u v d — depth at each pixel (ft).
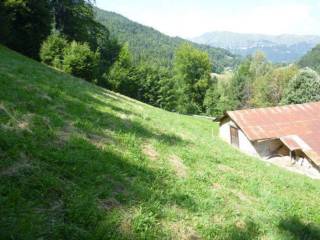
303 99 238.68
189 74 314.35
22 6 153.17
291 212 32.71
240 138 122.62
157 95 301.02
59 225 18.20
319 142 110.11
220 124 134.10
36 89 42.96
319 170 102.22
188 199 27.14
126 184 25.71
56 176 22.72
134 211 22.53
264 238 25.58
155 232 21.20
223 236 23.67
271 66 377.91
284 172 64.28
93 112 43.32
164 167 32.78
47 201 20.12
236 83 322.34
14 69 56.44
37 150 24.80
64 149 26.81
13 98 34.47
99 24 235.81
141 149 35.70
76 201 20.66
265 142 115.96
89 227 19.27
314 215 34.01
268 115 123.54
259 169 50.47
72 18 209.67
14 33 156.15
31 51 173.06
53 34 187.32
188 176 33.19
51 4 198.80
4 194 19.13
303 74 242.17
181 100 315.17
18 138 25.29
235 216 27.53
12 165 21.83
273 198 34.78
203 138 69.05
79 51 174.19
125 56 255.09
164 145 41.11
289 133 114.73
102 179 24.63
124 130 40.09
